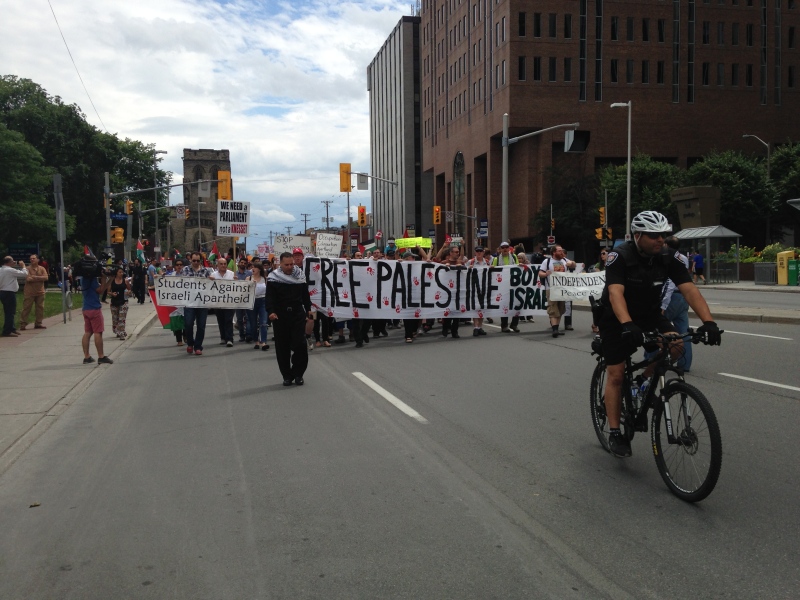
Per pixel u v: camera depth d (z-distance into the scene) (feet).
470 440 22.02
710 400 26.30
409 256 52.49
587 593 11.88
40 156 169.27
